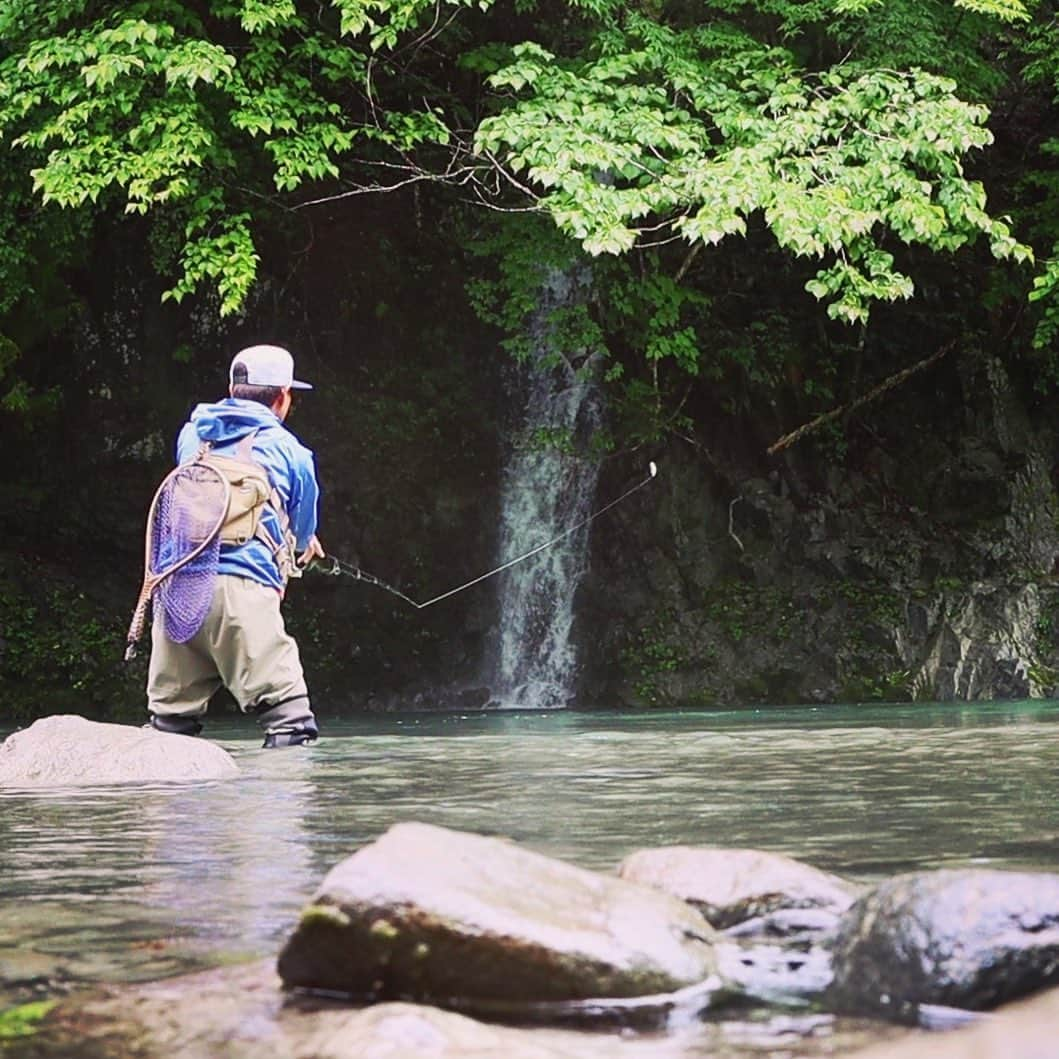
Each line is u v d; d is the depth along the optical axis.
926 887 2.42
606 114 16.17
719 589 23.64
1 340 20.22
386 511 22.95
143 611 7.98
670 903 2.66
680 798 5.21
